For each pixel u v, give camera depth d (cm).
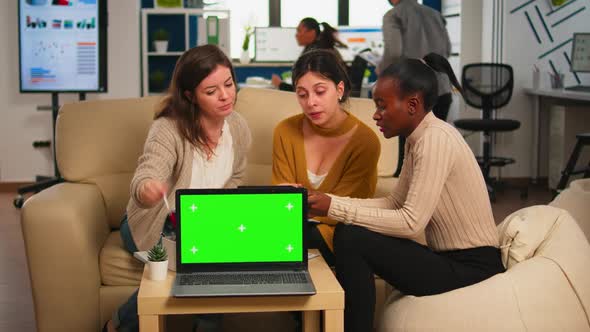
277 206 209
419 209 214
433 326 212
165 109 242
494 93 641
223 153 251
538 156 667
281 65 752
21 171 630
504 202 588
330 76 244
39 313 251
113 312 256
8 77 621
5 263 410
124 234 257
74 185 283
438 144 216
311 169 258
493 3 673
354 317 213
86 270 250
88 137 295
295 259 209
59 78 550
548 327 211
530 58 661
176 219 206
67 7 544
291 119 264
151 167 227
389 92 219
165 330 230
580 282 217
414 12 609
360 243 212
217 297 192
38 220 246
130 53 628
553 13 656
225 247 207
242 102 304
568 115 607
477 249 224
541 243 228
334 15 811
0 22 614
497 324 210
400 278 215
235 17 792
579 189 284
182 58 234
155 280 204
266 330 271
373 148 254
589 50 623
